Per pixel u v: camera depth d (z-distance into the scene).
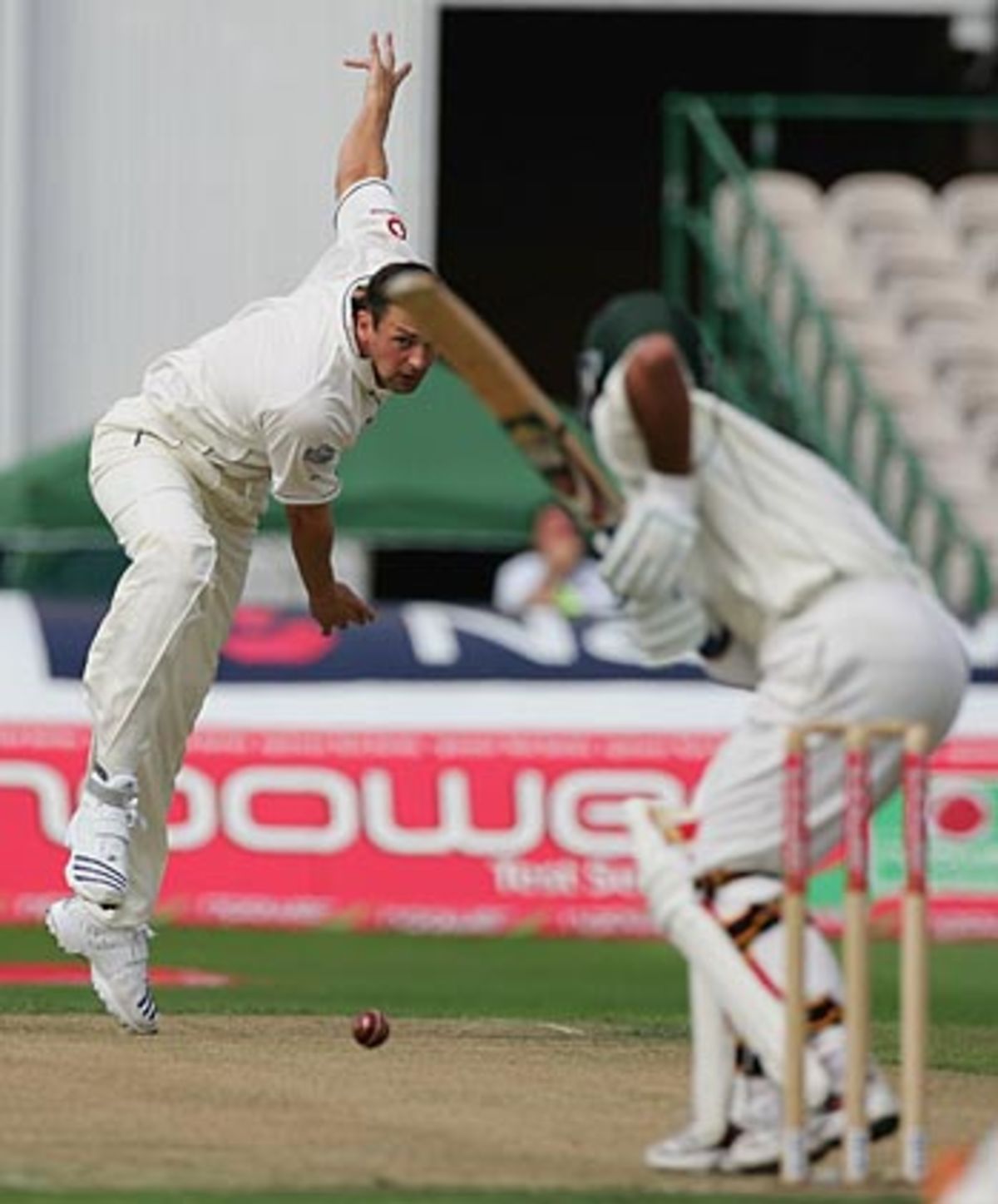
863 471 66.19
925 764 19.72
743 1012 20.23
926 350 69.69
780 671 20.66
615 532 20.98
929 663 20.50
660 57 78.88
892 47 79.06
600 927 47.88
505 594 59.03
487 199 79.12
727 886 20.53
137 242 62.16
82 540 60.53
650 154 79.00
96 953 26.89
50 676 48.28
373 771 48.12
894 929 47.88
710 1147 20.66
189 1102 23.66
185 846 47.81
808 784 20.56
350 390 25.44
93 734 26.23
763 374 68.56
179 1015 30.28
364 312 25.19
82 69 61.97
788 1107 19.75
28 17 61.56
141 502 25.86
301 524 26.30
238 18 62.03
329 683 48.44
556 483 20.97
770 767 20.48
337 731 48.16
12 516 56.50
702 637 20.95
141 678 25.69
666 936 21.05
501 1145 21.81
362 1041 27.05
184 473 26.23
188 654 26.84
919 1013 19.73
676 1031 30.06
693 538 20.50
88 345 62.16
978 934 48.25
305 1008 32.91
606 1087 25.11
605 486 20.92
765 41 78.94
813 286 69.69
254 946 44.81
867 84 79.38
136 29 62.03
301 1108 23.45
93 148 62.00
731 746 20.77
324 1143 21.77
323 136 62.16
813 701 20.50
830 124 79.25
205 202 62.25
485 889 47.97
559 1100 24.22
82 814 26.16
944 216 71.50
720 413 20.77
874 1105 20.12
